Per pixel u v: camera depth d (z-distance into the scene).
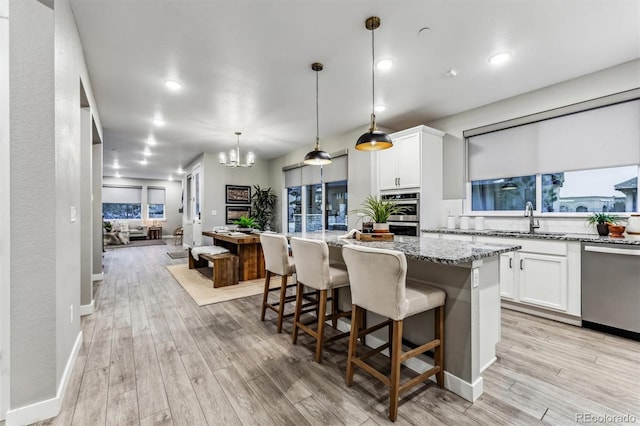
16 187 1.50
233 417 1.56
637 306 2.40
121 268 5.60
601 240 2.54
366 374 1.98
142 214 11.73
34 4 1.56
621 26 2.26
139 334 2.62
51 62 1.59
